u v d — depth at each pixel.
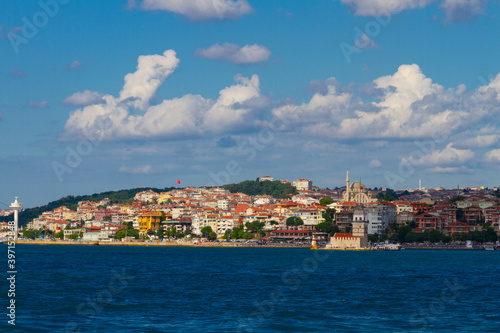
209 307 110.19
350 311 106.75
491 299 122.81
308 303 115.56
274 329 91.00
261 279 160.50
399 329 91.56
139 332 87.88
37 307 108.44
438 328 92.50
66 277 164.25
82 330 89.00
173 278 162.75
